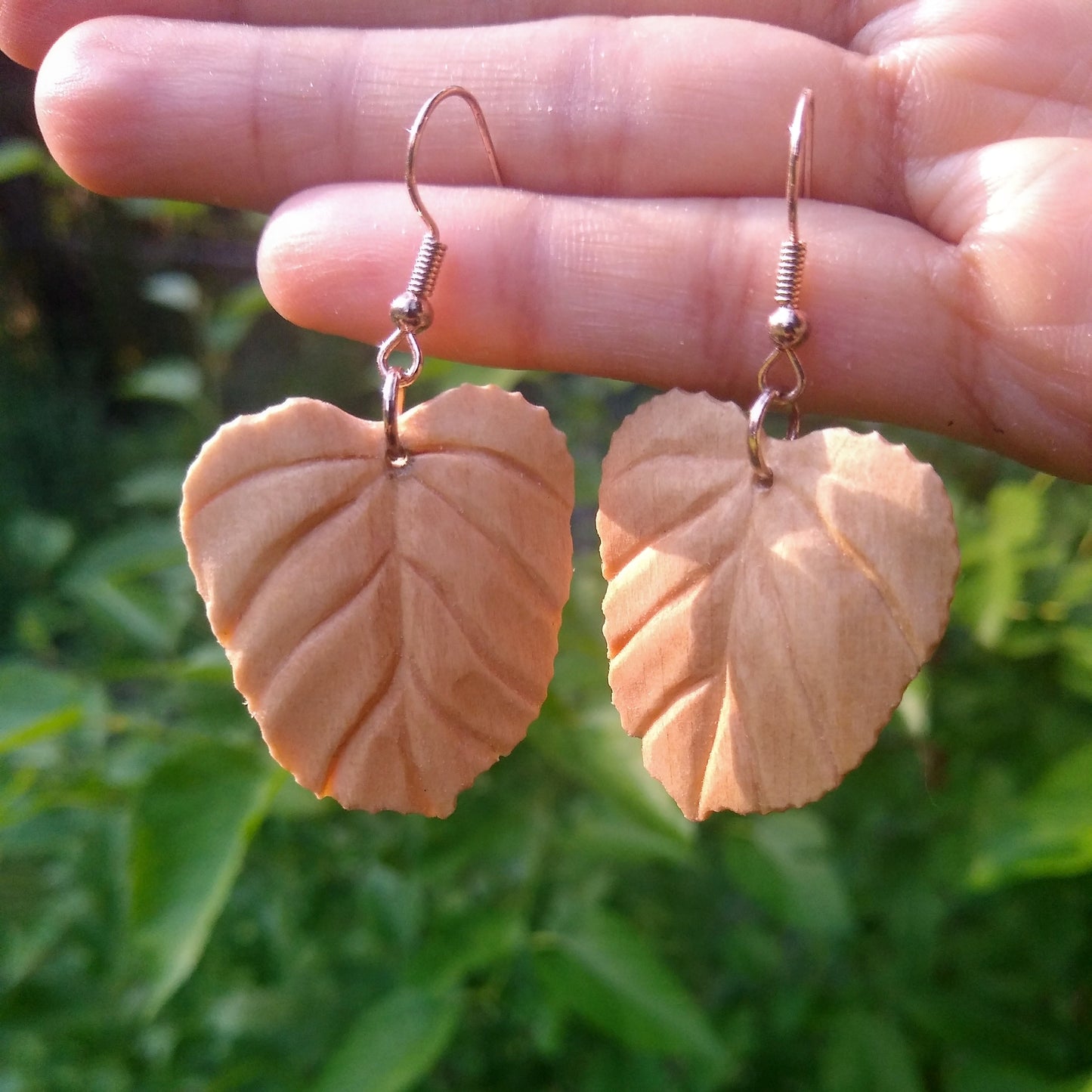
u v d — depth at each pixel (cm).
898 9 10
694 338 9
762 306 9
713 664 8
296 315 10
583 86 10
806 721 8
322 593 8
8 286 27
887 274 9
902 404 9
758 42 9
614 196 10
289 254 9
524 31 10
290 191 10
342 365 20
